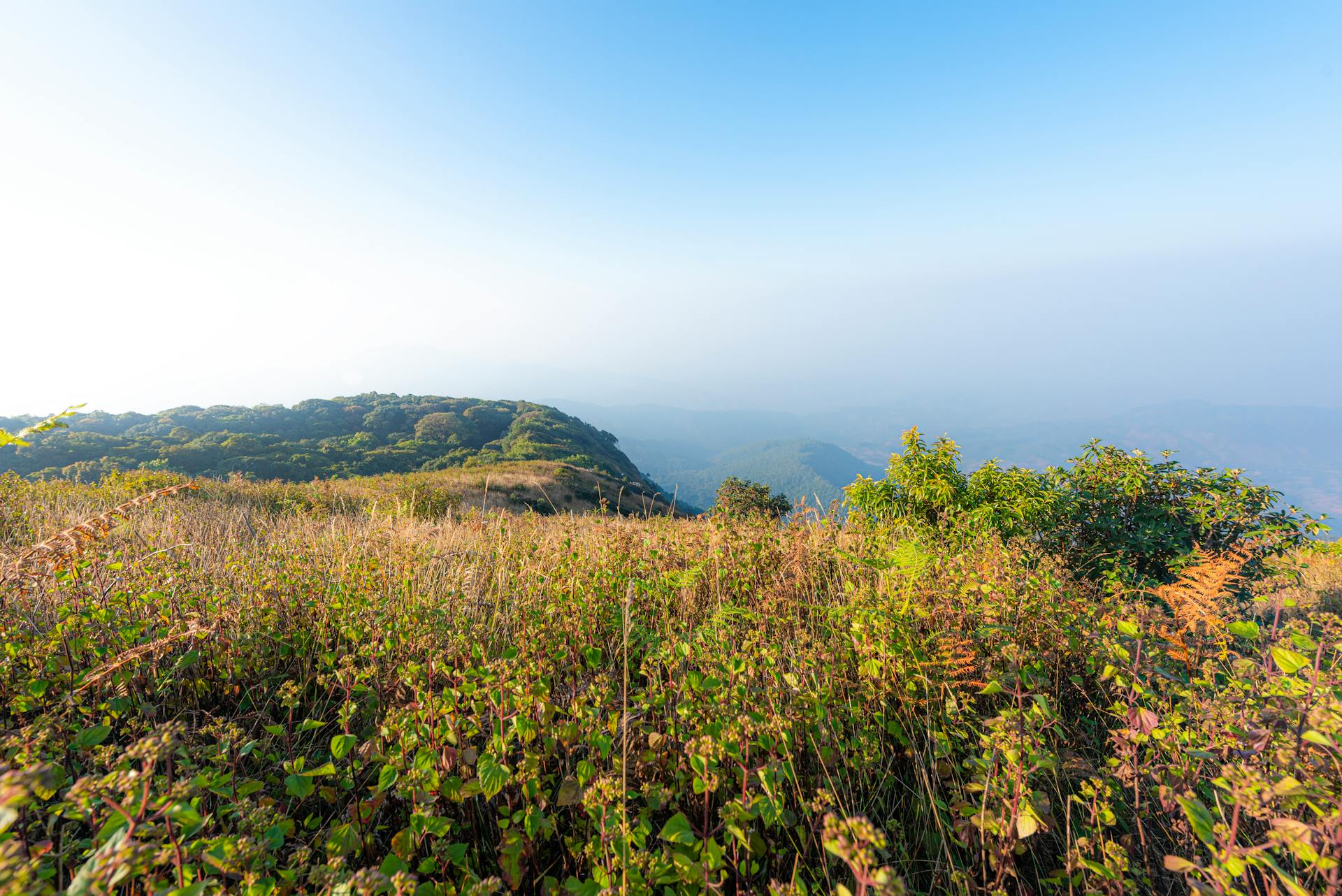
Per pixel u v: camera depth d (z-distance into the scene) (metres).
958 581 3.79
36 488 8.40
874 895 1.47
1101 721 3.03
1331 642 2.54
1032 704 2.82
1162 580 6.28
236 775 2.28
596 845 1.91
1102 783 2.22
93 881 1.16
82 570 2.93
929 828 2.36
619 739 2.42
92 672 2.40
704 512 6.11
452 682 2.62
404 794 1.96
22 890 1.15
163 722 2.52
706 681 2.55
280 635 3.27
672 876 1.80
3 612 2.96
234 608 3.14
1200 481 6.22
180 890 1.34
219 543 4.89
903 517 7.30
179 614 3.01
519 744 2.36
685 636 3.44
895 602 3.51
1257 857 1.61
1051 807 2.36
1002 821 2.04
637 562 4.64
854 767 2.47
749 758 2.30
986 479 7.35
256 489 13.84
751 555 4.70
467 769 2.20
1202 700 2.62
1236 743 2.22
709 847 1.82
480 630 3.50
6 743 1.66
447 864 2.03
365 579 3.62
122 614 3.04
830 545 5.08
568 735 2.25
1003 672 2.93
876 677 2.85
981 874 2.18
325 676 2.78
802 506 6.02
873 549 5.02
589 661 3.02
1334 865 1.51
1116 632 3.22
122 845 1.21
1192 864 1.69
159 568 3.41
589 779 2.18
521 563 4.58
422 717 2.22
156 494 2.87
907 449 7.71
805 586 4.43
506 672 2.32
